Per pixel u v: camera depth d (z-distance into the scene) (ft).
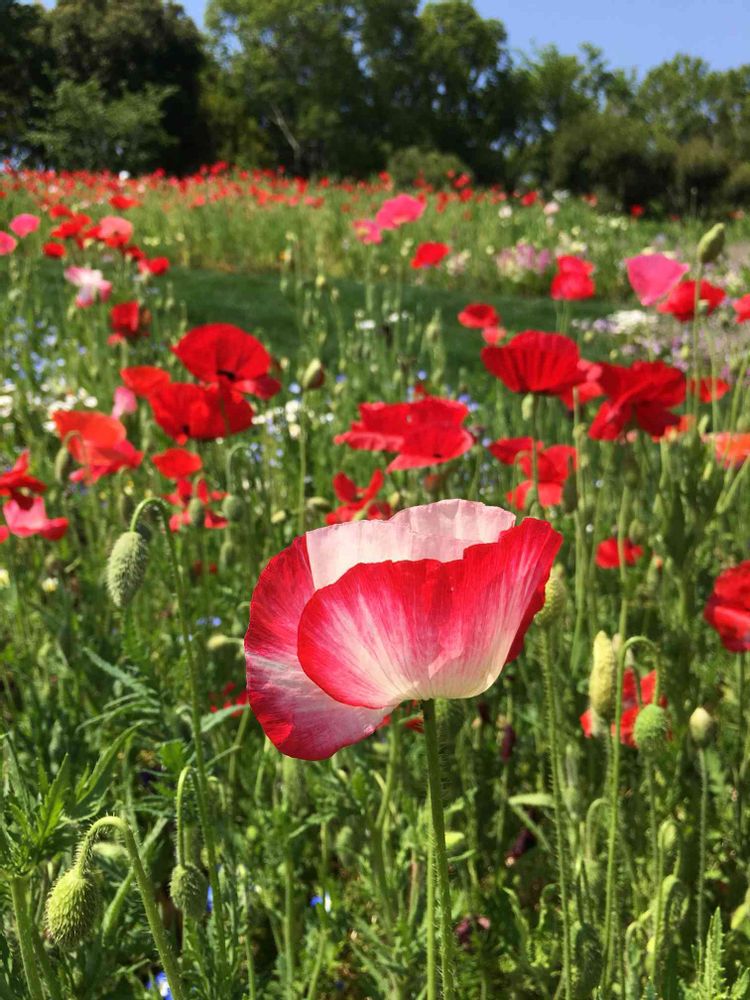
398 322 3.60
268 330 5.76
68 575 2.12
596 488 2.33
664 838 1.09
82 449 1.83
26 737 1.41
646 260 1.93
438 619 0.59
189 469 1.85
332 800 1.24
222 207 9.98
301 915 1.40
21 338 4.01
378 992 1.23
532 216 11.97
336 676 0.61
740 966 1.06
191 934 1.00
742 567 1.33
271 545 1.95
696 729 1.17
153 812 1.11
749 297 1.99
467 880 1.40
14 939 0.94
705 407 2.85
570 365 1.53
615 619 1.78
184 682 1.40
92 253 4.51
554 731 0.99
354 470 2.83
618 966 1.13
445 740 0.94
